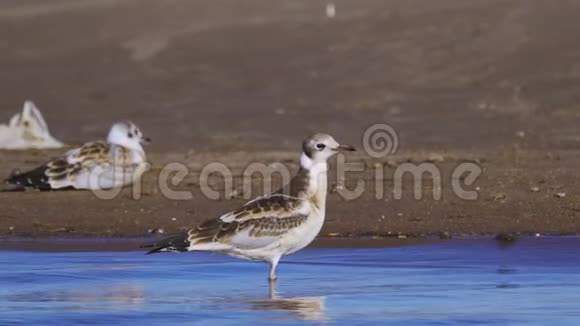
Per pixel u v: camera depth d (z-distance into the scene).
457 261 14.10
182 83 28.94
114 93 28.73
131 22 34.28
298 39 30.95
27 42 33.78
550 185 18.02
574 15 29.64
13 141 23.08
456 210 16.83
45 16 35.91
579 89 25.38
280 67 29.16
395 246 15.05
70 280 13.35
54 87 29.69
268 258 13.00
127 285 13.06
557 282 12.90
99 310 11.91
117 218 16.89
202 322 11.41
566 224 16.00
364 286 12.88
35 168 19.39
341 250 14.89
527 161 19.91
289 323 11.30
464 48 28.59
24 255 14.81
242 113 25.92
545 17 29.77
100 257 14.70
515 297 12.21
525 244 14.97
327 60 29.16
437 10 31.42
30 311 11.88
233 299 12.35
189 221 16.69
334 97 26.52
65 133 25.41
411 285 12.88
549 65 26.94
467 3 31.64
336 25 31.56
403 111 25.05
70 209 17.41
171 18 34.16
